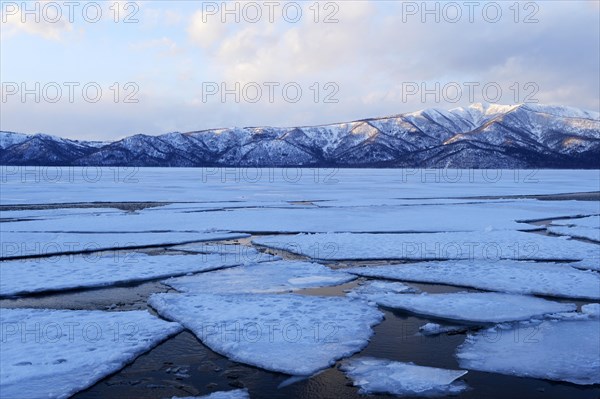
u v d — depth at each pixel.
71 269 15.25
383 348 9.30
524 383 7.90
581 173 140.38
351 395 7.55
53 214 30.56
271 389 7.72
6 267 15.49
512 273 14.76
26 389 7.45
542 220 28.19
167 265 15.91
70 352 8.76
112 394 7.51
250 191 54.50
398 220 27.17
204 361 8.72
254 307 11.49
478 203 38.66
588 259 16.67
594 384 7.85
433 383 7.88
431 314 11.12
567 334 9.92
